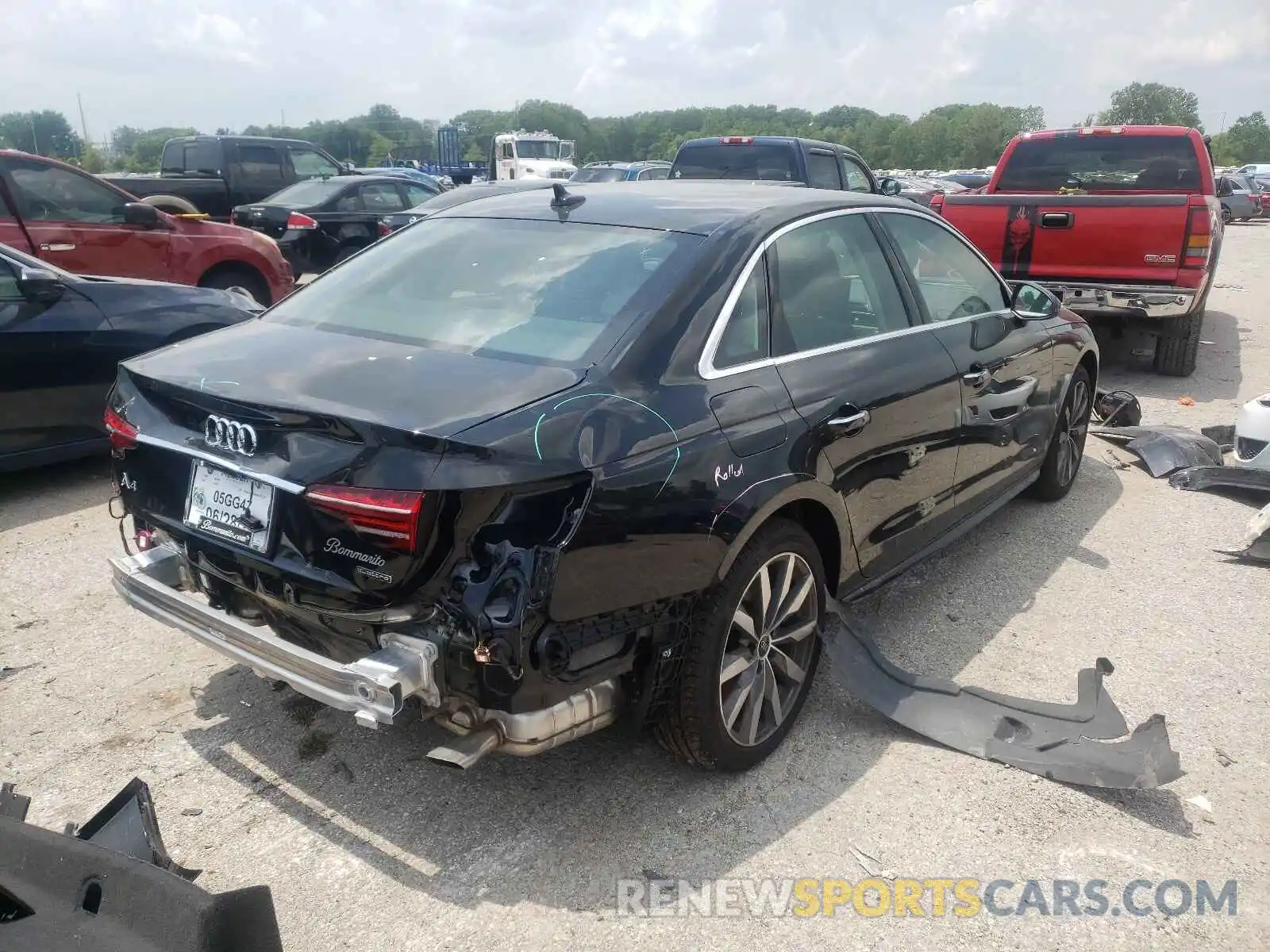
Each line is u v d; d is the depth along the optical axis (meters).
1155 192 9.25
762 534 2.95
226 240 8.98
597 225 3.34
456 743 2.40
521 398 2.49
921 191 35.56
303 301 3.42
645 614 2.58
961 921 2.57
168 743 3.22
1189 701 3.63
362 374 2.65
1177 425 7.42
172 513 2.78
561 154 33.00
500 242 3.37
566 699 2.49
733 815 2.94
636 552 2.50
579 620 2.42
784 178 11.00
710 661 2.81
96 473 5.97
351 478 2.34
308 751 3.19
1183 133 9.09
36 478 5.85
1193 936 2.54
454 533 2.28
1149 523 5.39
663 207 3.43
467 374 2.64
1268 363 9.73
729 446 2.78
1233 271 18.17
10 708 3.39
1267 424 5.63
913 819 2.95
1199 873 2.76
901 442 3.59
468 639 2.30
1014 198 8.33
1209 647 4.02
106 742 3.22
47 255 7.82
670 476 2.59
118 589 2.99
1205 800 3.07
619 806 2.96
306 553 2.44
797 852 2.80
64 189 7.98
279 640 2.53
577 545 2.37
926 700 3.41
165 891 1.78
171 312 5.83
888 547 3.74
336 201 13.39
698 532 2.65
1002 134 143.75
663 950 2.45
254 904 1.81
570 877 2.67
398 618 2.37
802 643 3.30
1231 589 4.56
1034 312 4.72
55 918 1.81
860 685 3.37
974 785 3.11
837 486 3.24
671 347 2.80
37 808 2.88
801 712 3.46
